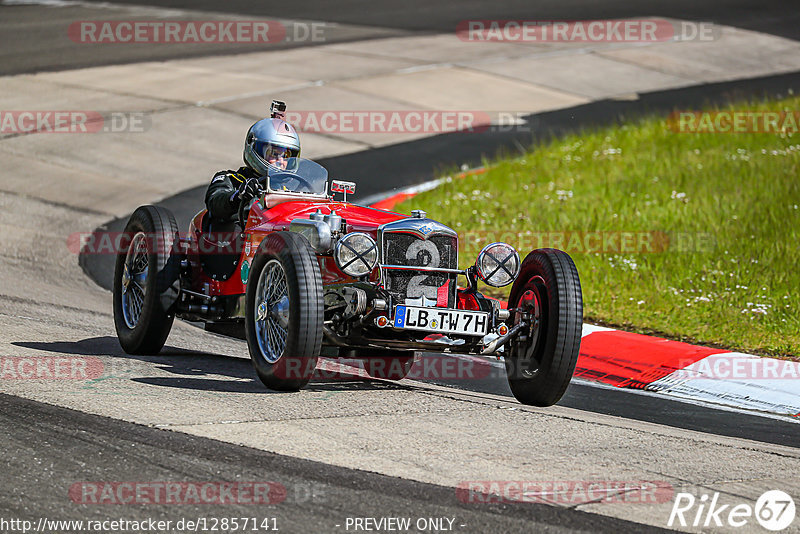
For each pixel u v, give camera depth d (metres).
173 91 78.62
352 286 24.75
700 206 49.00
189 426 20.59
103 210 53.03
